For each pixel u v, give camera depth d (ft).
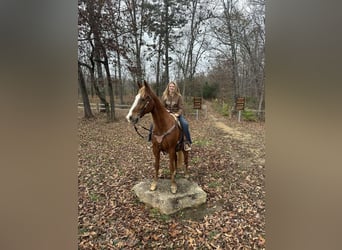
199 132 12.45
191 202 7.41
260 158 9.14
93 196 7.83
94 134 12.23
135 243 6.24
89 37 14.70
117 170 9.34
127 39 15.60
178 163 9.18
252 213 6.84
